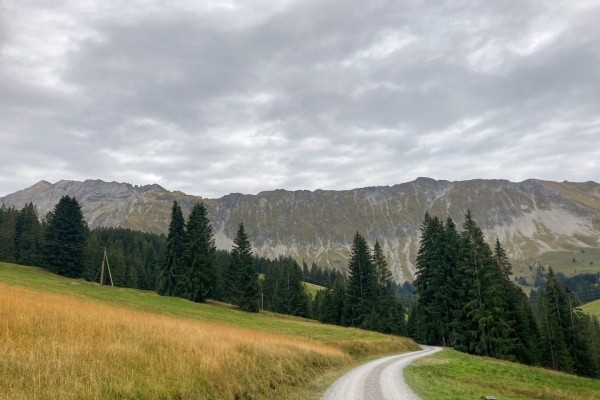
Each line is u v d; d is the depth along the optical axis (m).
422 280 68.62
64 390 8.95
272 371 17.92
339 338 48.66
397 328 79.44
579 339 55.53
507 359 48.66
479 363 36.72
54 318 17.36
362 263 79.56
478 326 51.56
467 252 55.66
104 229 166.25
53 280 61.00
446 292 57.94
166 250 77.31
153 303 56.44
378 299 78.25
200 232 76.62
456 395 18.17
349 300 79.06
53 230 84.00
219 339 21.09
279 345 24.84
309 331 54.19
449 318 57.09
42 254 83.94
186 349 16.34
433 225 70.00
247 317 63.53
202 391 12.20
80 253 85.94
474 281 53.69
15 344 11.62
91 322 18.28
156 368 12.62
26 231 97.94
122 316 24.47
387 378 22.94
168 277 74.81
